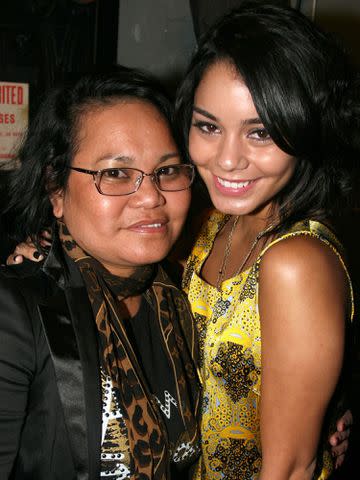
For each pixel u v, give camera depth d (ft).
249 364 3.98
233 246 4.49
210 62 3.59
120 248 3.77
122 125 3.66
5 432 3.48
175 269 5.02
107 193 3.65
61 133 3.79
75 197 3.76
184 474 4.60
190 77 3.83
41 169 3.92
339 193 4.04
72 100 3.78
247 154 3.64
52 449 3.62
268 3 3.60
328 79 3.60
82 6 7.84
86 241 3.82
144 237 3.78
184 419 4.10
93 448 3.48
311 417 3.58
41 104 3.95
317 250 3.53
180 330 4.37
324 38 3.61
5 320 3.53
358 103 3.91
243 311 3.94
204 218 4.99
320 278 3.48
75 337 3.64
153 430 3.78
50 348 3.54
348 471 8.71
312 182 3.88
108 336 3.79
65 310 3.71
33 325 3.63
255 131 3.58
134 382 3.80
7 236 4.17
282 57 3.41
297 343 3.49
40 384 3.60
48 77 7.73
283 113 3.43
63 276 3.85
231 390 4.12
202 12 8.59
